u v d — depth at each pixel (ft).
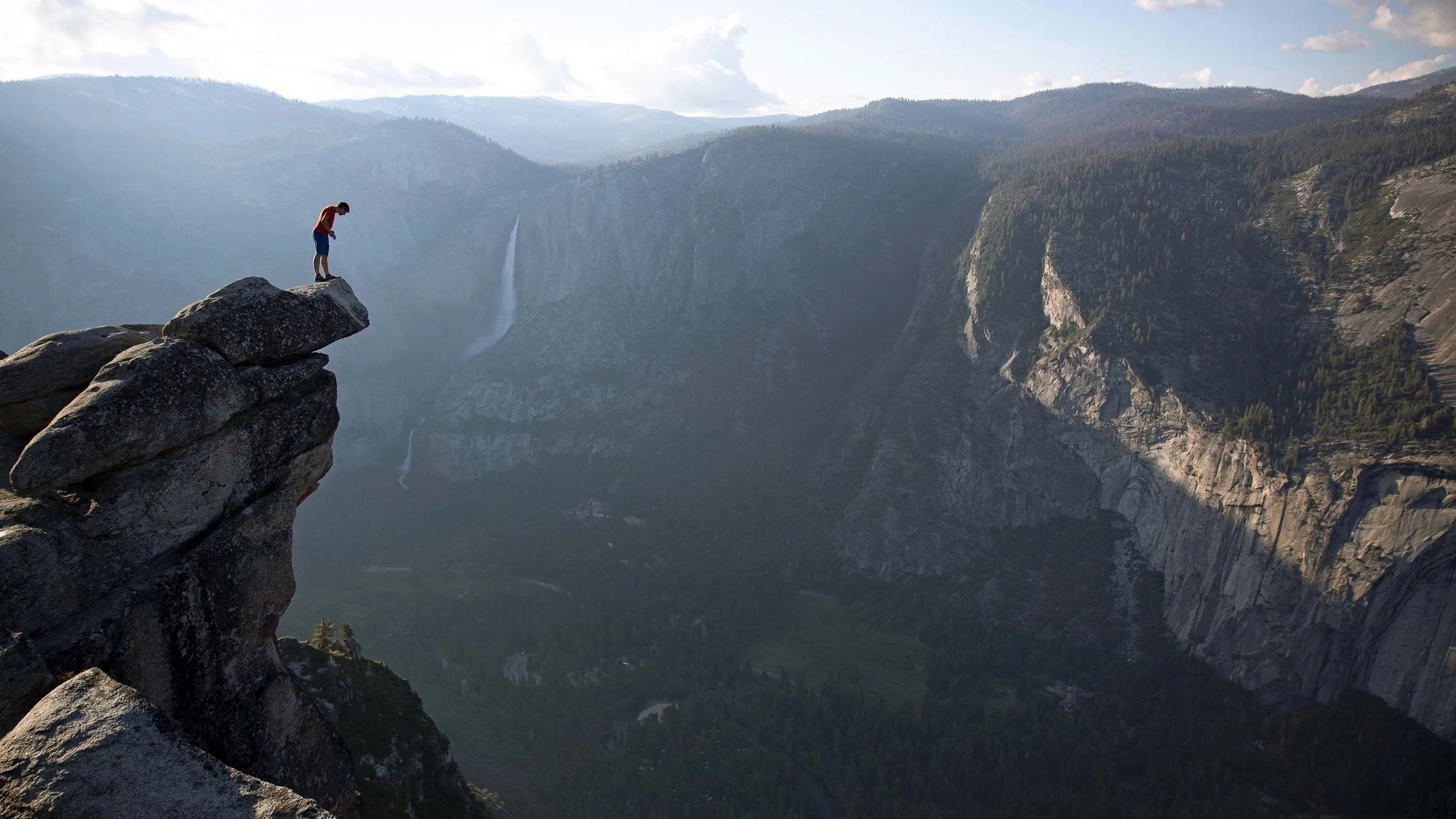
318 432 85.46
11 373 73.56
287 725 82.33
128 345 79.41
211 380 73.15
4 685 55.36
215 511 75.05
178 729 52.39
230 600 75.87
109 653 64.59
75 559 65.10
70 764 47.62
